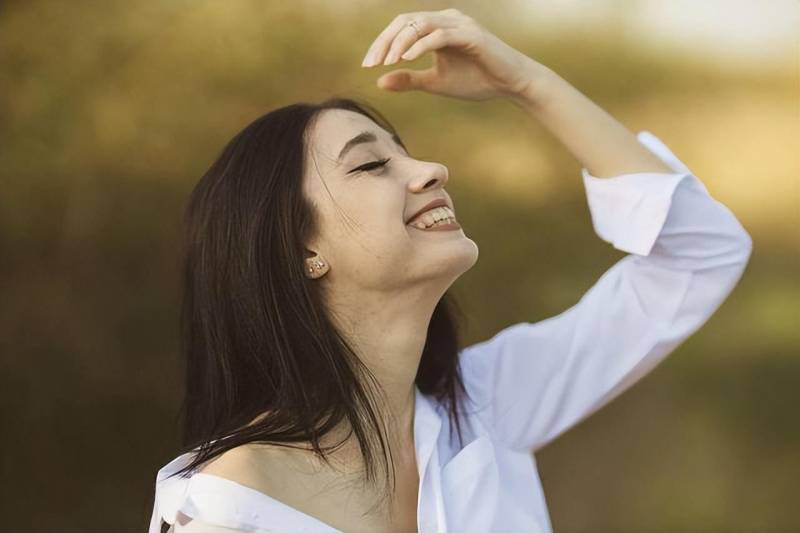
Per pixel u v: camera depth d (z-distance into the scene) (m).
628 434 5.20
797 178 5.53
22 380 4.58
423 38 1.98
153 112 4.75
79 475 4.55
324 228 1.80
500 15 5.33
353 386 1.79
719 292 2.15
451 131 5.14
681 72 5.53
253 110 4.83
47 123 4.66
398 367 1.85
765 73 5.55
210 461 1.71
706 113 5.55
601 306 2.20
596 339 2.18
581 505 5.05
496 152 5.19
